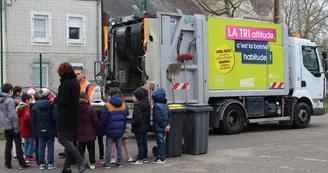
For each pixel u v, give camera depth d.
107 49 11.87
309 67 13.82
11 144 7.79
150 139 11.53
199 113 8.73
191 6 32.75
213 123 11.70
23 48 20.78
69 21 22.30
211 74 11.30
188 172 7.25
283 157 8.45
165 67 10.52
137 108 7.89
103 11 25.59
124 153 9.19
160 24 10.48
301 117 13.54
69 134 6.95
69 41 22.20
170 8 31.42
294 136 11.52
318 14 28.62
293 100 13.31
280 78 12.85
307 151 9.09
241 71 11.94
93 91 8.14
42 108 7.45
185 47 10.94
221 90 11.49
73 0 22.36
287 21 29.09
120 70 11.77
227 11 23.55
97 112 7.96
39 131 7.52
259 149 9.41
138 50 10.87
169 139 8.48
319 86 14.10
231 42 11.73
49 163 7.62
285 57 12.98
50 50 21.61
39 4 21.36
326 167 7.51
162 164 7.91
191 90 10.98
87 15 22.83
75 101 6.88
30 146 8.33
